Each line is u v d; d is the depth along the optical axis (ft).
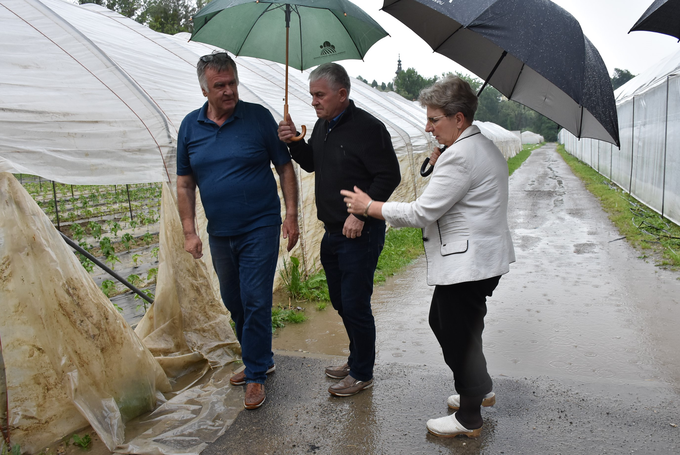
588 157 99.66
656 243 27.86
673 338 14.89
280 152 11.38
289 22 10.72
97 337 10.11
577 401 10.84
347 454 9.25
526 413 10.41
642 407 10.50
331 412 10.71
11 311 9.24
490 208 8.57
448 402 10.55
